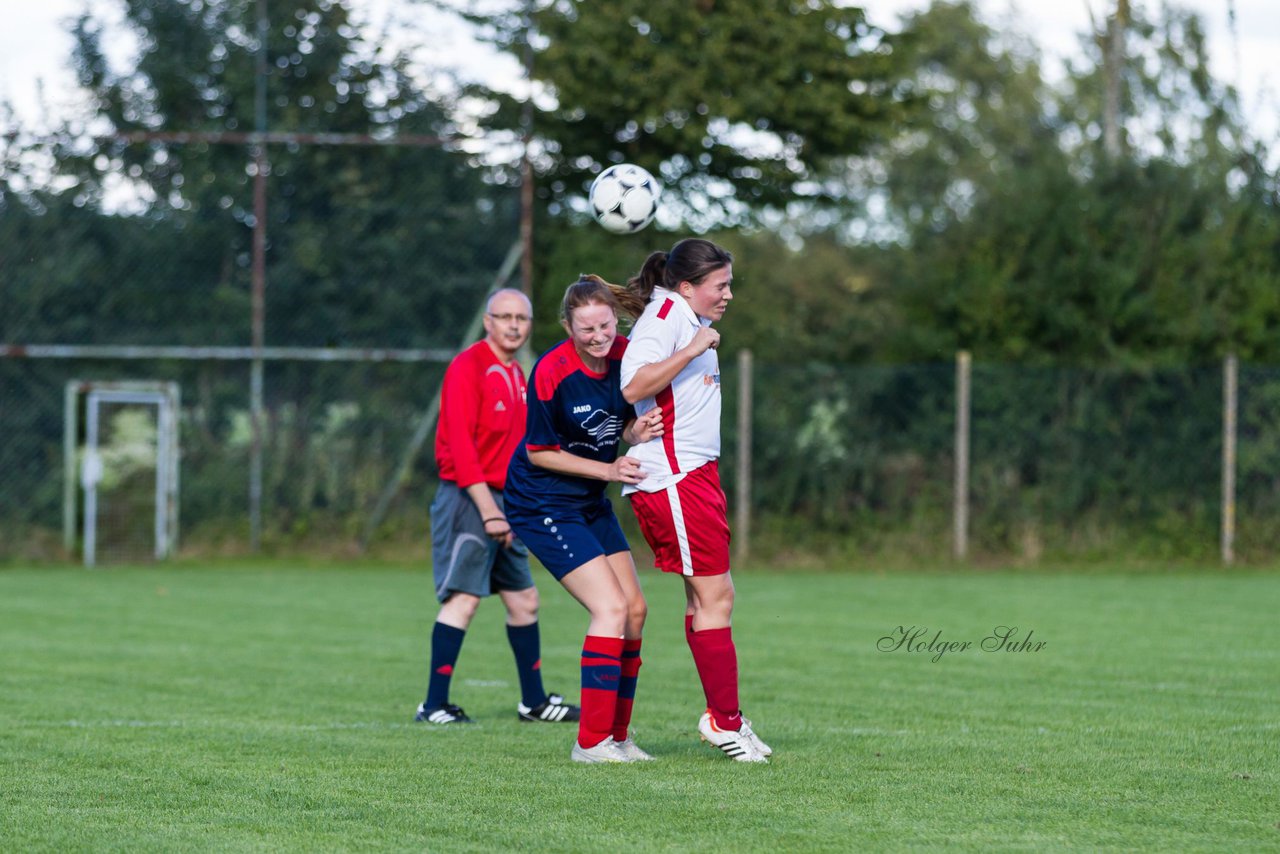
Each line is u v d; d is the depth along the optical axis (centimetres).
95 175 6141
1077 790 1831
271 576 5747
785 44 7181
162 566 6112
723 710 2045
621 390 2009
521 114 6166
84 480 6162
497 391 2570
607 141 7312
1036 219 7206
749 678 3052
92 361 6197
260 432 6194
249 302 6178
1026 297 7088
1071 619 4322
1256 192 8100
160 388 6188
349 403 6212
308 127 6162
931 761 2042
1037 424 6353
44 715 2527
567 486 2084
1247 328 6962
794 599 4962
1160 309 6981
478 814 1686
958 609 4616
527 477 2094
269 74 6169
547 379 2034
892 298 9181
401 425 6206
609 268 6956
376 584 5441
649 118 6875
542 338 6812
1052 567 6244
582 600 2069
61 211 6150
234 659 3403
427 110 6172
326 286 6181
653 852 1504
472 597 2541
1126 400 6372
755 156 7588
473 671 3203
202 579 5619
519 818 1664
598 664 2034
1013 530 6331
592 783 1870
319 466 6206
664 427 2022
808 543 6338
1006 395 6350
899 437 6353
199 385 6194
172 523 6181
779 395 6359
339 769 1977
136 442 6206
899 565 6259
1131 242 7056
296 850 1524
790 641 3759
